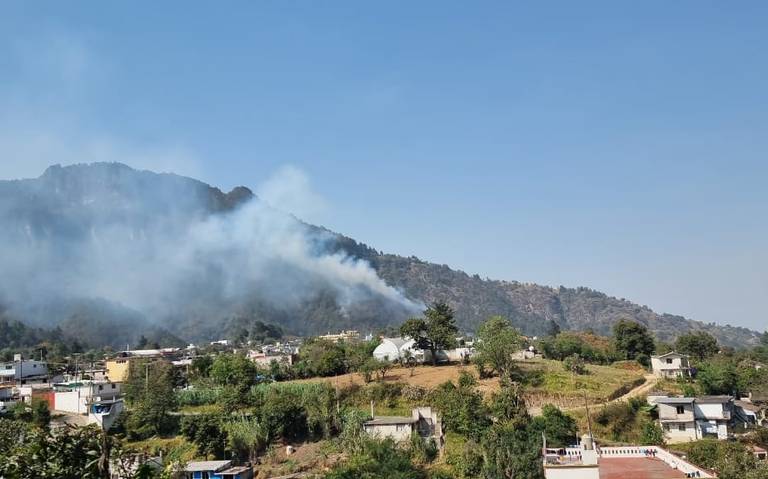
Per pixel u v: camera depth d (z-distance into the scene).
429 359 101.88
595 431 67.31
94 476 17.66
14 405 82.25
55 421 78.06
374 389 78.62
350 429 66.38
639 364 104.06
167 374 99.81
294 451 68.19
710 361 103.06
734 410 76.19
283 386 84.44
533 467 54.94
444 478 55.91
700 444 63.28
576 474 35.88
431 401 74.81
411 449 62.25
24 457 17.14
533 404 74.00
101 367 131.00
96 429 18.72
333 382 86.81
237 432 68.69
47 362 136.12
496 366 83.25
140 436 74.38
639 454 42.94
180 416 76.38
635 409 71.94
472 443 61.41
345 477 53.88
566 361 93.94
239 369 93.12
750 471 50.12
